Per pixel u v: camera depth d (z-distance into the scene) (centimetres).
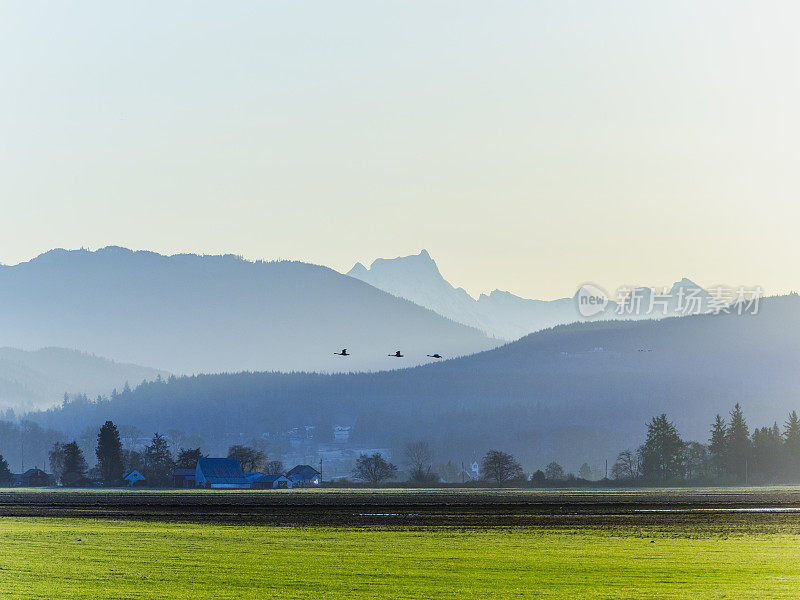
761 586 17025
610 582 17400
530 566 19275
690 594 16262
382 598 15812
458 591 16450
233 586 16962
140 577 17850
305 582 17312
